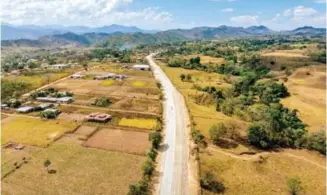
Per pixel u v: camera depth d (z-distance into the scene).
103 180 64.31
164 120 103.50
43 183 63.09
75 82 168.12
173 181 64.44
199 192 60.06
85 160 73.38
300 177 68.00
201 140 82.94
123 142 84.25
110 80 170.75
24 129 94.56
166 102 126.56
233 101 121.38
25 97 135.12
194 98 131.88
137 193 58.19
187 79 172.88
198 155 75.12
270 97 134.00
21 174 66.56
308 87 157.00
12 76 179.25
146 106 120.31
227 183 63.97
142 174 66.69
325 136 84.50
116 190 60.59
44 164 68.25
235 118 105.19
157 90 146.50
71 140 85.88
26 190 60.50
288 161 74.88
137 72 197.00
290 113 112.25
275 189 62.81
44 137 87.75
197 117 103.75
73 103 125.06
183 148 80.62
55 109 114.69
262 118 100.12
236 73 198.00
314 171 70.88
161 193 60.12
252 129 82.06
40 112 112.06
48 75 184.88
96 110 115.00
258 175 67.88
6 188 61.12
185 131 93.00
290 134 86.38
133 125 98.00
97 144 82.88
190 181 64.50
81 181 63.91
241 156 75.94
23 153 77.19
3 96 136.50
